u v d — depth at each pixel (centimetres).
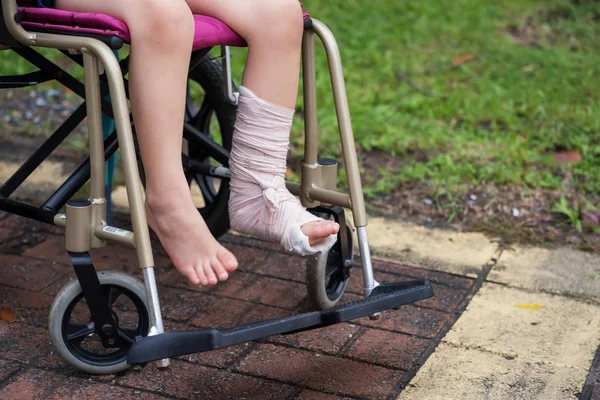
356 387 164
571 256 223
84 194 253
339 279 196
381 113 314
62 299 160
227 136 212
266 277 211
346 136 172
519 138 294
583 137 292
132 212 149
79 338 164
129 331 167
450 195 256
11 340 178
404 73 354
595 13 426
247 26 162
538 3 438
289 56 163
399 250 226
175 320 190
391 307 157
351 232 196
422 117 316
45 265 213
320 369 170
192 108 229
